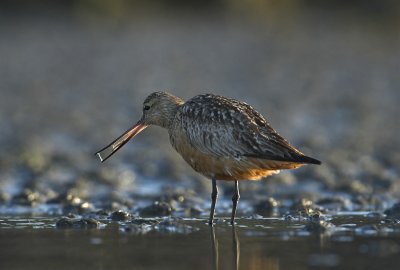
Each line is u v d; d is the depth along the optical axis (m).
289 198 13.60
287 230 10.24
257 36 47.53
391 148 19.38
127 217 11.45
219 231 10.28
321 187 14.70
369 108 26.06
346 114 25.17
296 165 10.36
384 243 9.16
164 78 33.66
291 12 53.84
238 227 10.59
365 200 12.88
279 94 29.47
